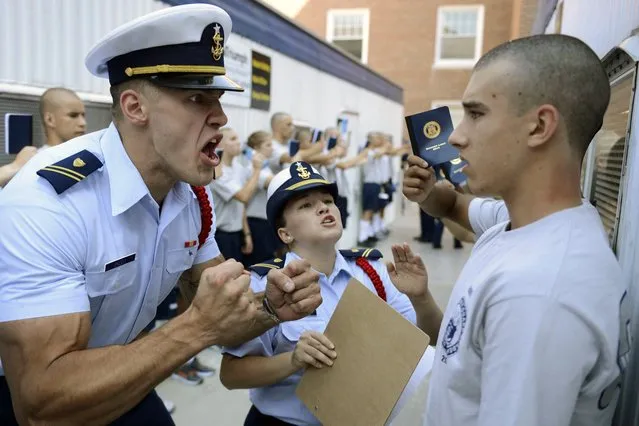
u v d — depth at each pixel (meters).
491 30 12.60
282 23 4.67
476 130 0.82
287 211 1.42
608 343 0.71
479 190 0.85
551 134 0.76
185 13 0.98
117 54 1.02
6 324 0.94
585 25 1.91
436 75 12.93
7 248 0.96
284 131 4.34
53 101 2.36
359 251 1.55
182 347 0.95
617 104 1.30
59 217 1.00
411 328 1.10
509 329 0.72
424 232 7.73
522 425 0.69
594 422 0.79
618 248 1.15
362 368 1.14
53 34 2.55
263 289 1.39
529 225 0.80
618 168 1.25
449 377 0.83
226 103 3.62
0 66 2.30
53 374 0.92
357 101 7.53
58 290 0.96
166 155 1.05
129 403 0.94
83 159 1.08
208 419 2.69
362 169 7.34
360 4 13.11
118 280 1.13
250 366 1.32
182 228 1.28
